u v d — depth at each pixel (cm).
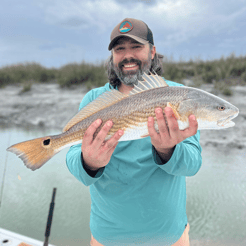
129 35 91
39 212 205
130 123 78
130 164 90
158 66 111
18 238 142
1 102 544
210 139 323
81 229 184
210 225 178
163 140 73
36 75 739
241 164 256
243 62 589
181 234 95
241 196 204
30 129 421
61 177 263
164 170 90
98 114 80
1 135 388
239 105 396
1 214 202
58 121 450
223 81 518
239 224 175
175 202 93
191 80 573
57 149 82
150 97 78
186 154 81
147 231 92
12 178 262
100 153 75
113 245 96
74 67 747
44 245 111
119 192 91
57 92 605
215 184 226
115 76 106
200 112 76
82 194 232
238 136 318
